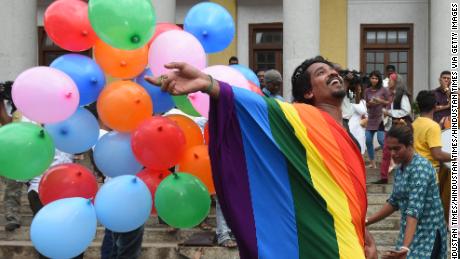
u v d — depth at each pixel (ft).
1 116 24.97
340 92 11.21
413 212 16.05
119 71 13.28
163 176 13.65
